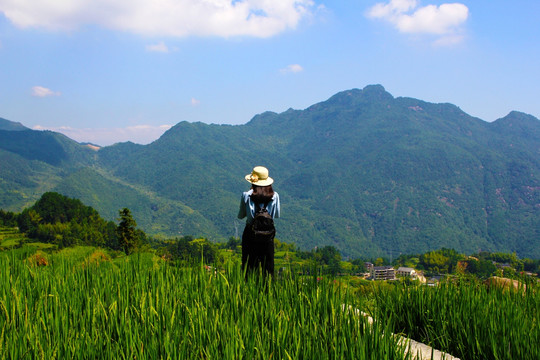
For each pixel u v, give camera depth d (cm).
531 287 520
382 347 302
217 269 481
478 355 370
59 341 290
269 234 547
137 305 373
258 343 303
